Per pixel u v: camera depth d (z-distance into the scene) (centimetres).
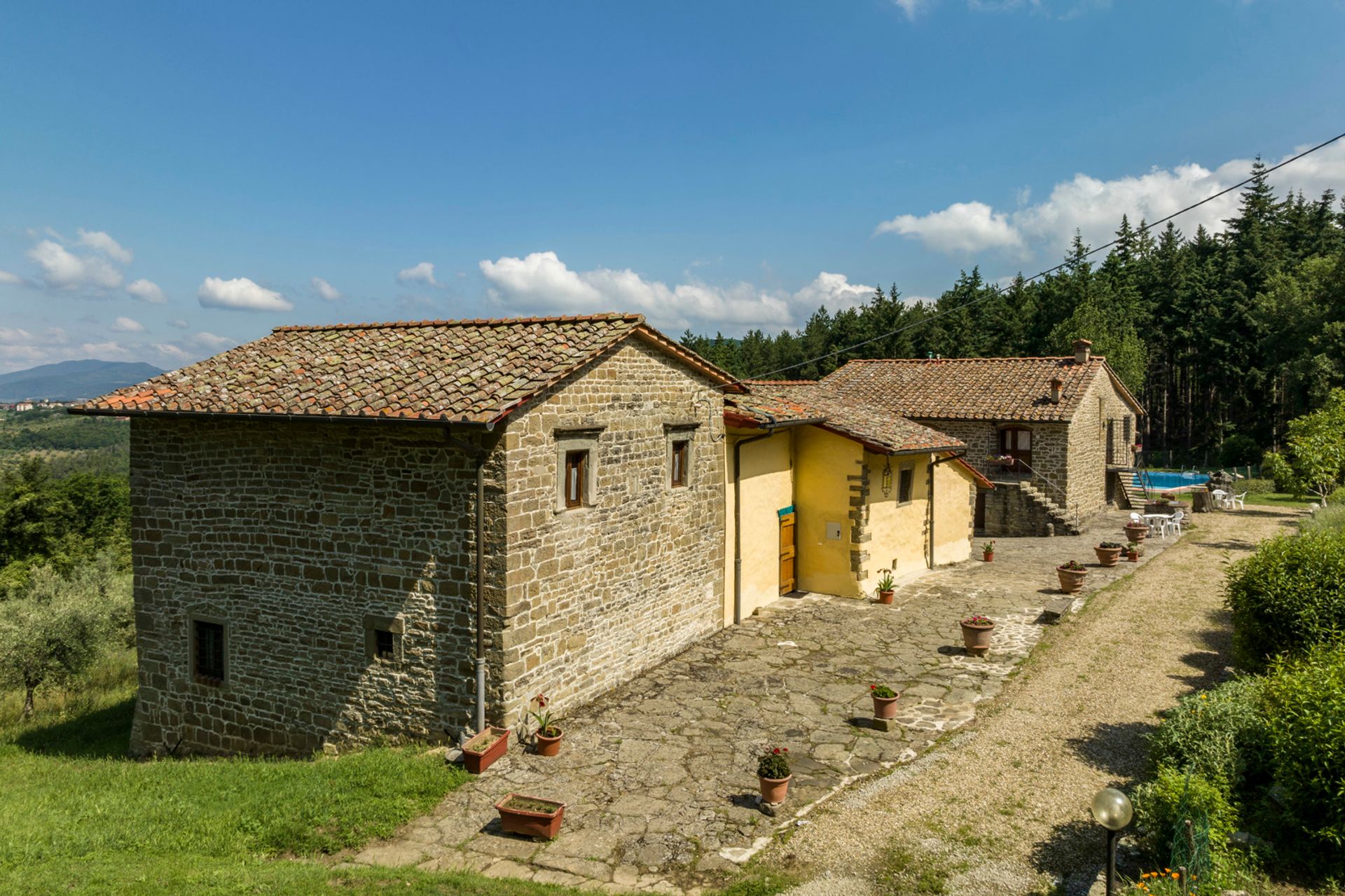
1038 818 895
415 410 1070
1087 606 1809
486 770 1043
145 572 1373
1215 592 1884
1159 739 942
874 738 1133
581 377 1223
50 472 4688
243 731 1299
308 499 1216
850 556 1930
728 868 822
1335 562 1131
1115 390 3509
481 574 1083
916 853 835
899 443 1961
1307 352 4200
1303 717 785
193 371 1392
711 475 1620
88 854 867
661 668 1438
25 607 2148
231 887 770
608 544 1303
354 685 1197
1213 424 5634
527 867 836
